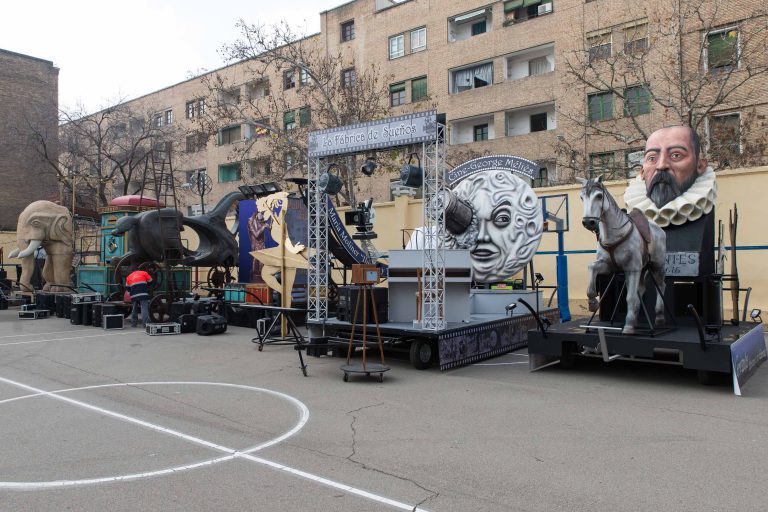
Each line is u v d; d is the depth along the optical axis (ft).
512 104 114.11
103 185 110.93
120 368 31.76
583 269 55.93
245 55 84.43
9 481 15.16
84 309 53.47
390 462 16.57
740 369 25.95
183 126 168.45
